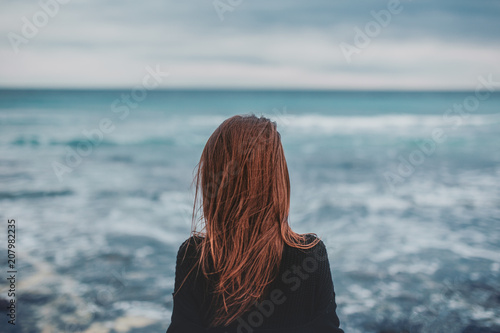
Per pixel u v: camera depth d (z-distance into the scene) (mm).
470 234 7605
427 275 5660
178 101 70688
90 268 5891
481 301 4781
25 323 4207
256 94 104562
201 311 1072
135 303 4789
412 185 12602
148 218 8797
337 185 12773
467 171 15156
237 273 1040
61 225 8219
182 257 1117
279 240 1064
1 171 15336
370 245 7023
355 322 4367
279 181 1080
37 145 23656
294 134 30266
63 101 61562
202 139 27172
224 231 1069
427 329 4164
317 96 98188
